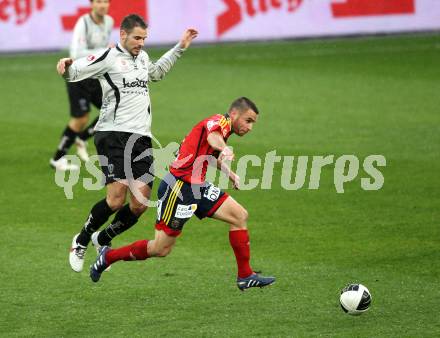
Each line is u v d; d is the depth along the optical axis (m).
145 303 25.55
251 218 34.47
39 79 66.06
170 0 75.25
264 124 51.03
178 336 22.88
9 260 29.62
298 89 61.34
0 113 55.53
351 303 23.77
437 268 28.16
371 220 33.75
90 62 27.45
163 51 73.06
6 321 24.14
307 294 26.06
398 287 26.47
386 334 22.67
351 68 68.06
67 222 34.34
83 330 23.45
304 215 34.69
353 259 29.30
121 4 73.12
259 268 28.58
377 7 78.50
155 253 25.72
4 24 74.06
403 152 44.06
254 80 64.62
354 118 52.22
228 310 24.83
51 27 74.06
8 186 39.66
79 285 27.19
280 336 22.70
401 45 75.44
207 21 77.12
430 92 59.25
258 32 78.25
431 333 22.70
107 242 28.44
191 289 26.70
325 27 78.56
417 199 36.38
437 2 78.56
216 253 30.34
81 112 41.81
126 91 27.69
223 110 55.22
